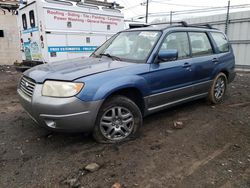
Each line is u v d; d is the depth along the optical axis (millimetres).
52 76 3406
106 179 2873
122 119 3752
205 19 15703
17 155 3398
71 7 8641
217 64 5539
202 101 6078
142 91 3873
